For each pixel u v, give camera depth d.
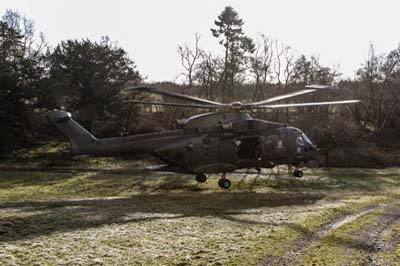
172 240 9.19
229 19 53.94
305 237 9.54
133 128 37.66
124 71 37.34
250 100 52.91
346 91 49.56
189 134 18.53
